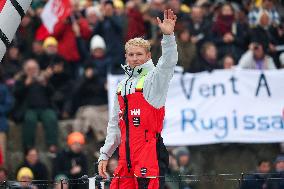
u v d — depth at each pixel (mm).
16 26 30844
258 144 59250
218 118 58344
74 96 61000
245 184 47188
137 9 62531
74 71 63719
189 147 58969
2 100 59469
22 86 60281
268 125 58438
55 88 62438
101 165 29219
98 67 61125
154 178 27500
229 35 61688
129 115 27953
